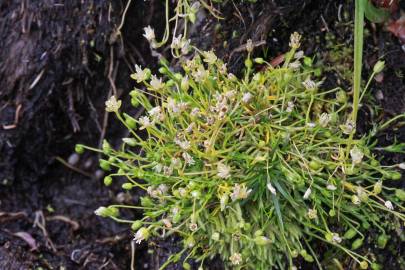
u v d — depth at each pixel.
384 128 0.30
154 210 0.31
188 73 0.29
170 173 0.29
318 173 0.29
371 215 0.29
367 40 0.31
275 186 0.29
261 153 0.29
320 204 0.29
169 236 0.32
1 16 0.33
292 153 0.29
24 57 0.33
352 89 0.31
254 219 0.29
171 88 0.32
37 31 0.33
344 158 0.28
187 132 0.29
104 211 0.29
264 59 0.31
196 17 0.32
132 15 0.33
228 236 0.29
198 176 0.29
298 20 0.31
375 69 0.29
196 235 0.30
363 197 0.28
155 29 0.33
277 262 0.30
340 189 0.29
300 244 0.29
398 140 0.30
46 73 0.33
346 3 0.31
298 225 0.30
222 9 0.31
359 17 0.27
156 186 0.30
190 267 0.31
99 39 0.33
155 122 0.29
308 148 0.29
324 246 0.30
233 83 0.30
